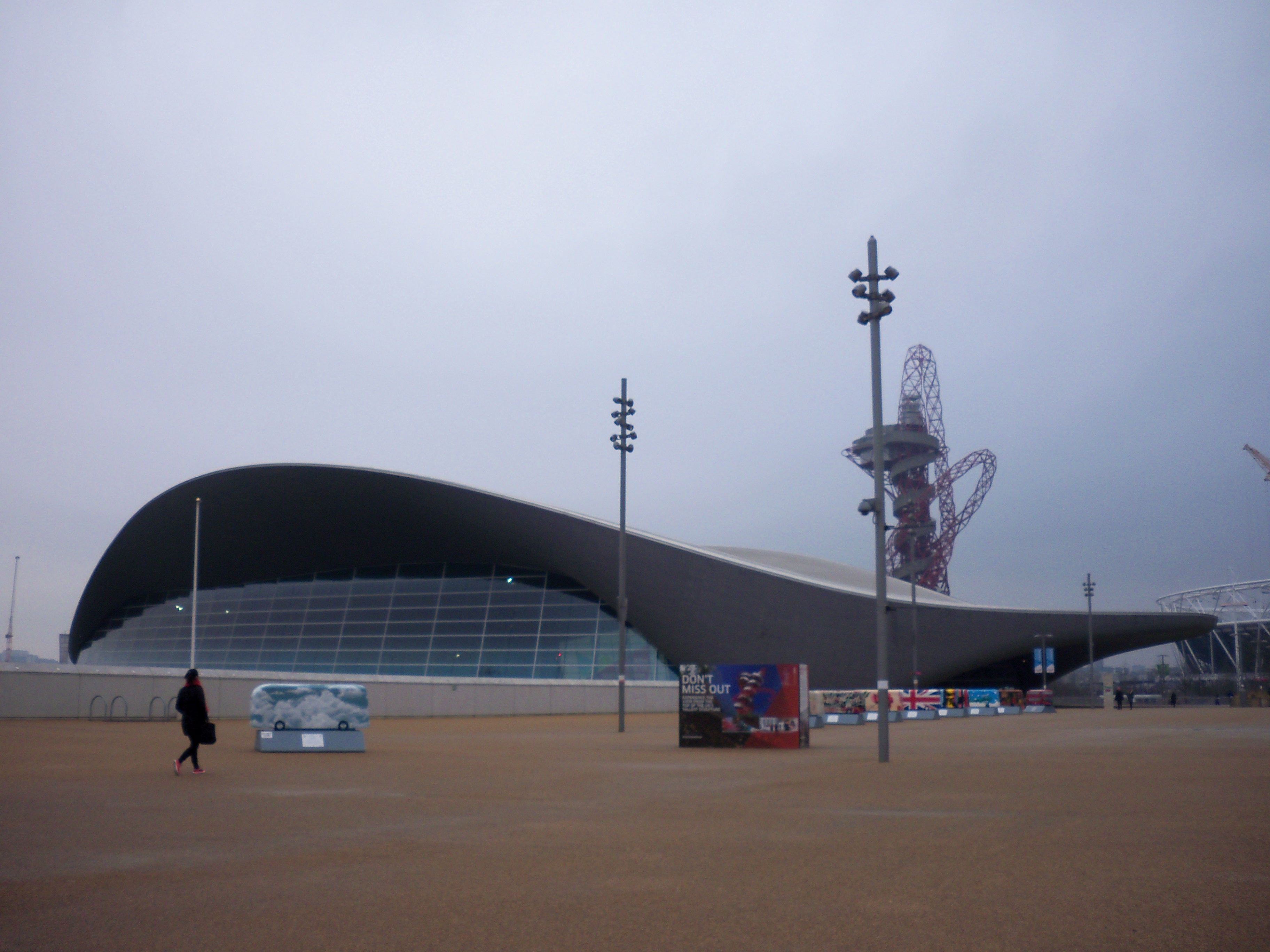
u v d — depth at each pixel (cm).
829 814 1085
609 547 6078
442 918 624
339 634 6531
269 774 1519
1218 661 14612
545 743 2375
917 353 11794
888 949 555
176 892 691
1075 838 915
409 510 6312
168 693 3209
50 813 1066
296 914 632
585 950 554
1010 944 563
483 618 6275
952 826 987
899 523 10981
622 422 3108
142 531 7544
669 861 804
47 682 2959
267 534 6894
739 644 6272
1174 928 596
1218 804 1159
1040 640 6906
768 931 592
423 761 1798
